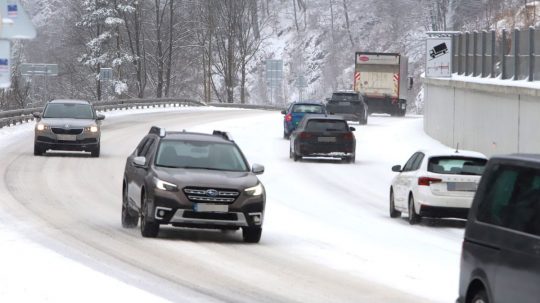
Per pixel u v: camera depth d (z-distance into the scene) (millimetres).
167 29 167125
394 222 35656
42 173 47656
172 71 173250
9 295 17891
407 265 24453
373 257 25781
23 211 33125
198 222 26562
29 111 83750
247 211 26719
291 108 76938
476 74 66875
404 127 90312
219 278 21156
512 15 136875
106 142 69938
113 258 23359
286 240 28859
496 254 14023
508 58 57812
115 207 36031
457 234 32500
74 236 27250
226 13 174625
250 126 90250
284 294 19469
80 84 165875
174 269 22125
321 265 23922
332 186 48906
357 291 20188
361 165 60031
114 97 154000
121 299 17828
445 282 21828
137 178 28594
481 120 60906
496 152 57031
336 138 60188
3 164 51281
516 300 13344
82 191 41062
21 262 21969
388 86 110375
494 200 14555
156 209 26531
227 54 175750
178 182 26531
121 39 157875
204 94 177250
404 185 35812
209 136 29703
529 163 13820
